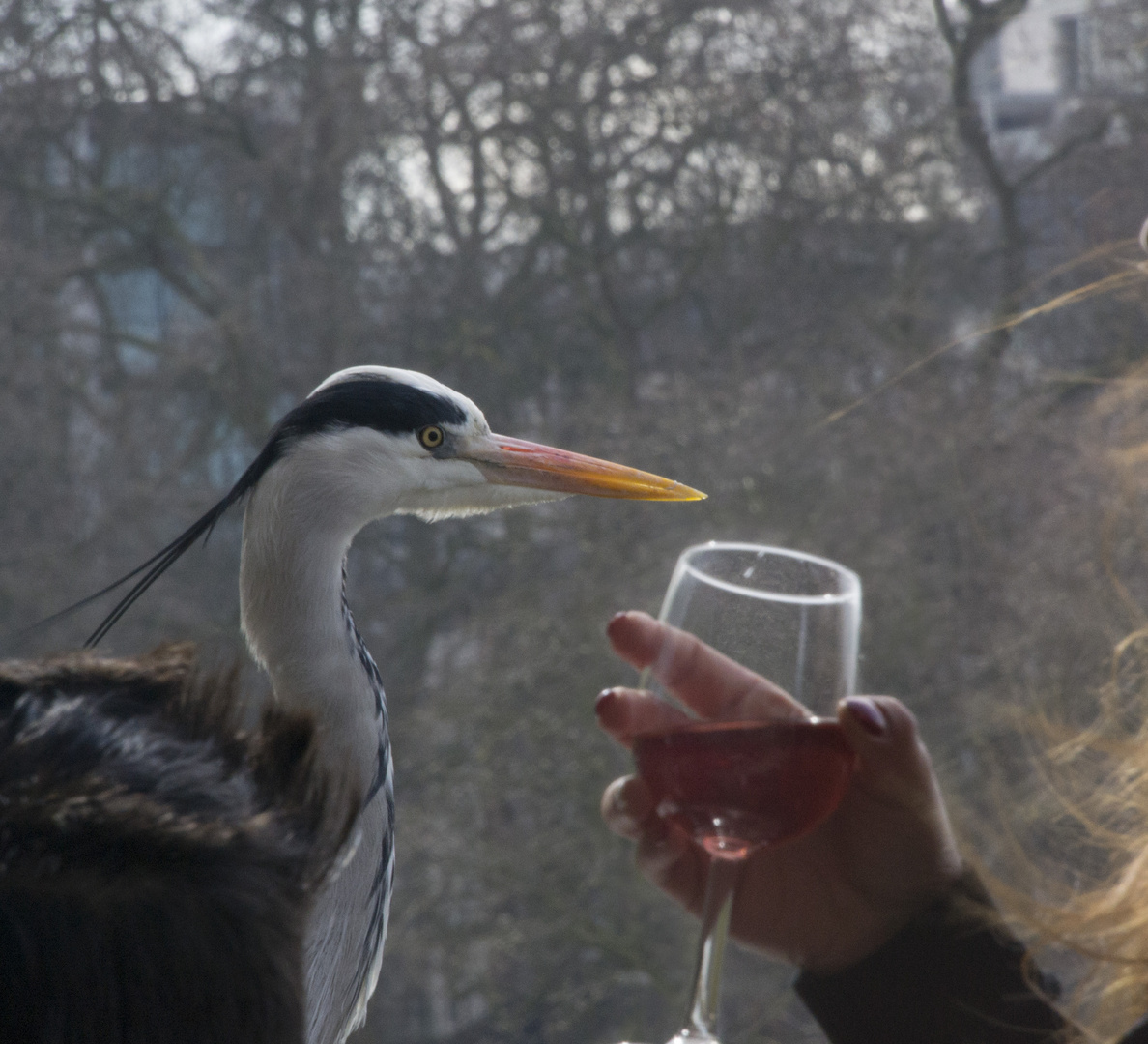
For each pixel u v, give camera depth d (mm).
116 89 14195
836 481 10852
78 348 15273
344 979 1824
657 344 14523
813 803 1279
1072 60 13750
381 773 1954
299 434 2020
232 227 16125
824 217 13258
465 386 14406
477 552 13820
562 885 11000
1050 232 13000
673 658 1326
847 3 13195
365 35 14156
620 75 13117
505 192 13586
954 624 10352
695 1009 1267
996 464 10570
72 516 13898
